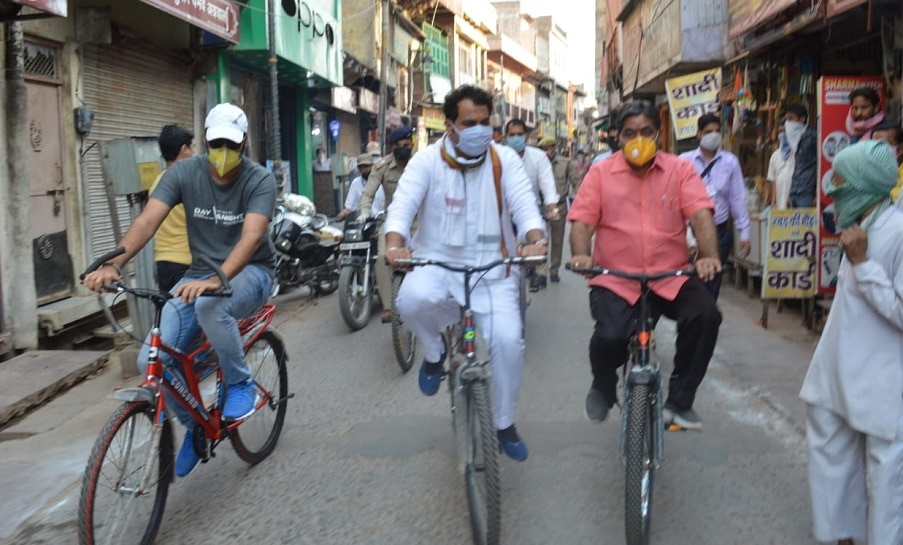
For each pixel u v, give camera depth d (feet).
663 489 14.14
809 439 10.79
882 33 25.54
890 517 9.85
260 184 13.79
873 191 9.71
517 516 13.24
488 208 12.76
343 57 64.64
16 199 24.32
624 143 13.03
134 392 11.47
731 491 14.01
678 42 42.32
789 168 30.32
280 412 16.44
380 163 26.27
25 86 24.43
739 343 24.39
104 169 22.13
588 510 13.42
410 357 22.21
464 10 128.36
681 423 12.87
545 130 209.77
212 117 13.20
